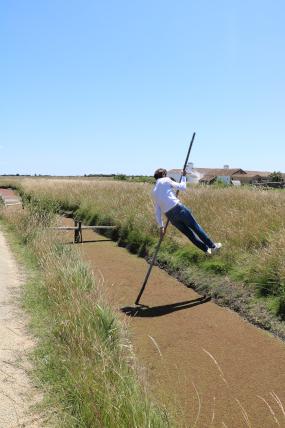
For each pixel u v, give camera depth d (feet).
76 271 23.09
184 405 14.67
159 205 26.86
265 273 23.38
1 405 12.67
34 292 22.72
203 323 21.40
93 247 39.68
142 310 23.35
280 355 18.06
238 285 24.62
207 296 25.17
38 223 41.52
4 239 38.81
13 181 179.83
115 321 17.81
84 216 56.44
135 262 33.58
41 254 29.60
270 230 28.68
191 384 15.94
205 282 26.27
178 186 26.84
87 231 48.80
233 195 41.06
